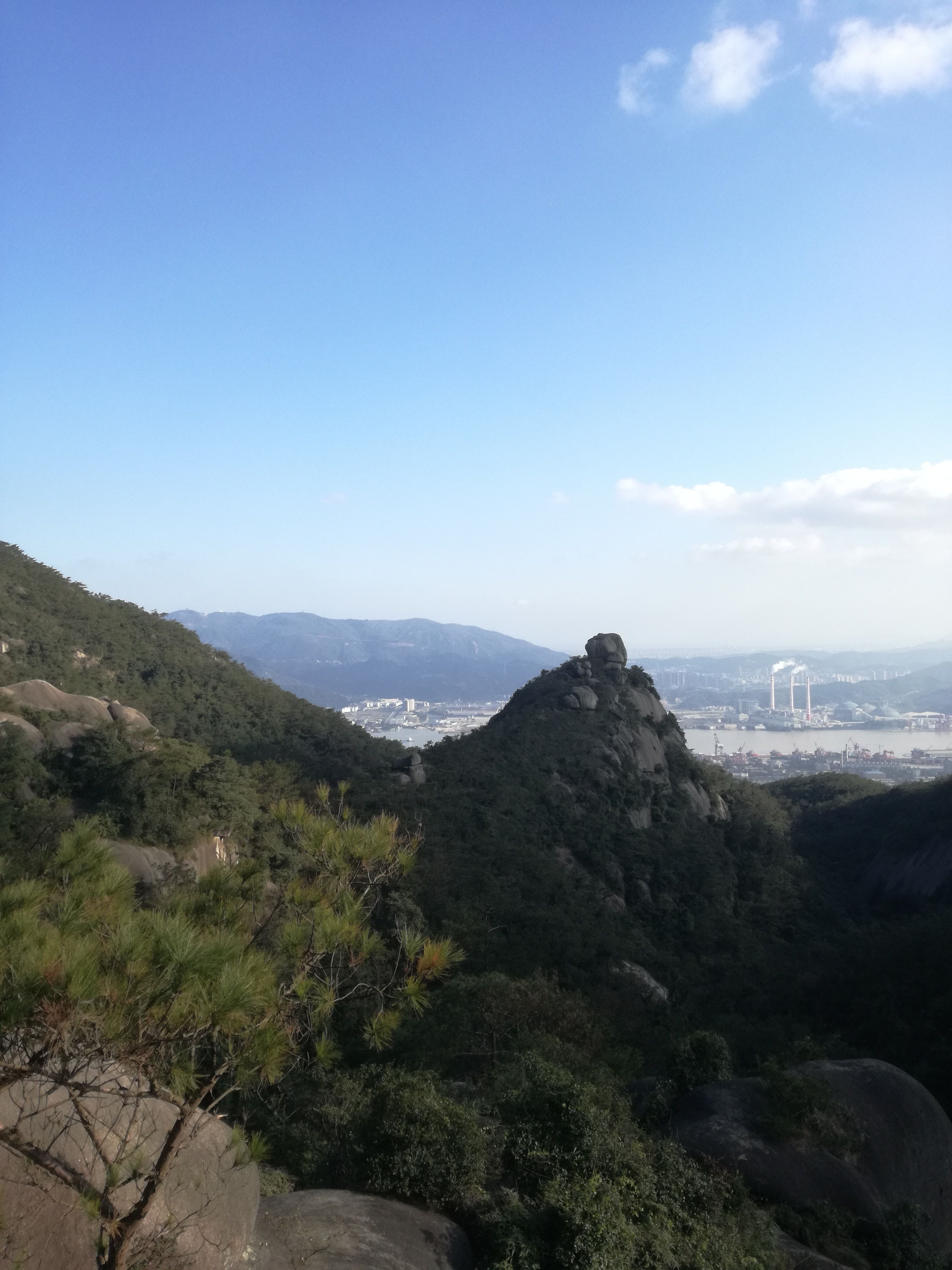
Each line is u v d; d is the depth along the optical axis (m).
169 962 5.77
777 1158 15.73
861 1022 32.91
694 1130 16.33
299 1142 13.96
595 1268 9.60
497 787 59.72
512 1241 9.95
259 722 65.56
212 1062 6.80
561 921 41.12
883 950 37.22
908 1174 17.31
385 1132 11.76
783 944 50.31
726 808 73.56
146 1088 7.46
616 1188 11.39
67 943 5.63
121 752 35.97
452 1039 22.02
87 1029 5.69
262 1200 10.44
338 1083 15.03
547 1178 11.80
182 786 35.09
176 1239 7.05
